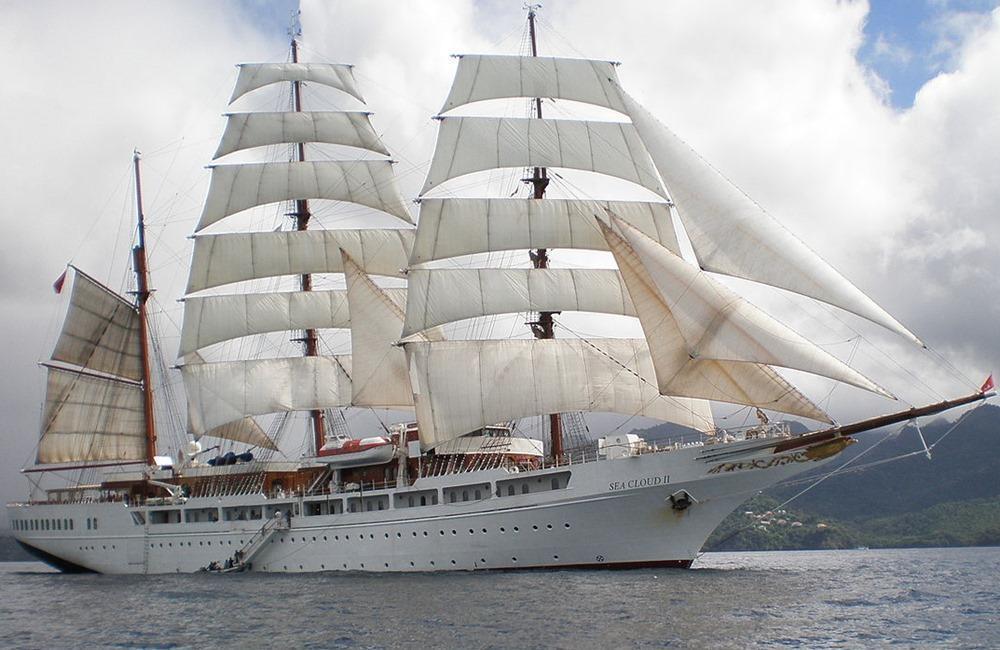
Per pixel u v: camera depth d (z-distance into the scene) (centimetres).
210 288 7512
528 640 3359
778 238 4912
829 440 4866
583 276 6228
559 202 6262
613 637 3369
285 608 4328
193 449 7100
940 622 3725
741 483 4972
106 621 4262
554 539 5200
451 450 6009
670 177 5269
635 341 6122
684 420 5931
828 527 13788
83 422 7288
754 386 4922
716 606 3994
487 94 6322
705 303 4988
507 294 6166
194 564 6347
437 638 3453
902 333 4494
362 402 6681
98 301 7375
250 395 7400
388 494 5691
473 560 5366
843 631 3497
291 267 7519
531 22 6781
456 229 6212
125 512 6656
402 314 6781
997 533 12988
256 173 7638
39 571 9275
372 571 5656
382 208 7688
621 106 6438
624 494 5050
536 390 6031
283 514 5981
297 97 8050
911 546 13200
